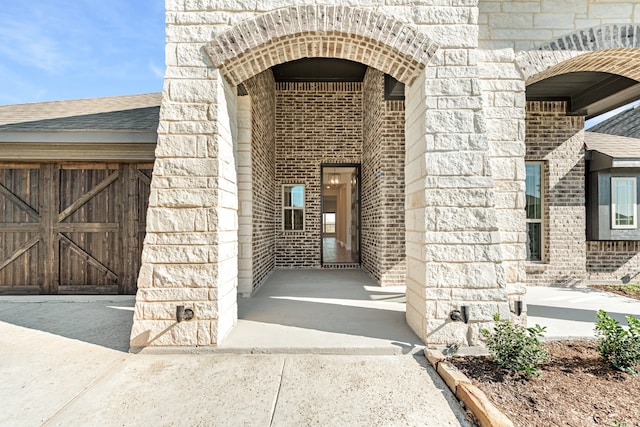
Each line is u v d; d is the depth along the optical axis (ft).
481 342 10.78
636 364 9.23
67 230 18.02
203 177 10.93
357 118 27.17
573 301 17.11
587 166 22.40
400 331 12.09
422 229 11.27
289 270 26.48
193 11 11.05
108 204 18.12
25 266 17.94
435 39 11.21
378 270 21.33
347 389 8.66
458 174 11.05
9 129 16.58
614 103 20.22
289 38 11.16
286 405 7.95
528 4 12.21
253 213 18.71
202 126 11.00
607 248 21.90
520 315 11.80
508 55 12.16
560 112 21.91
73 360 10.11
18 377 9.09
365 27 11.05
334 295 17.95
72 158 17.43
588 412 7.30
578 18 12.18
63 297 17.43
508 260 11.98
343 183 45.65
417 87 11.96
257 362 10.07
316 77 26.35
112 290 18.01
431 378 9.27
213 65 11.05
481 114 11.13
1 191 17.93
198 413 7.64
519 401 7.73
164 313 10.70
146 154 17.53
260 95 21.08
